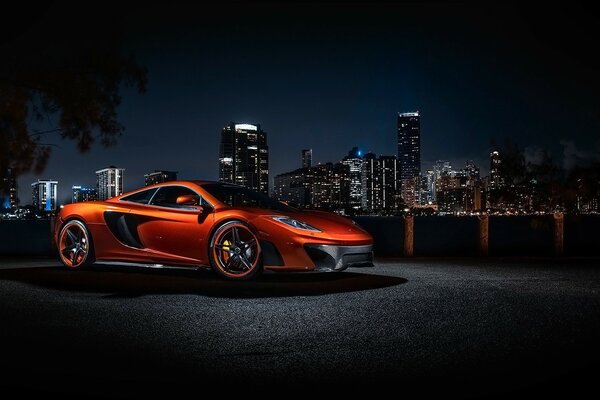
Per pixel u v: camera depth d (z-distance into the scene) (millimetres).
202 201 7289
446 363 3504
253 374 3285
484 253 11852
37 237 12234
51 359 3559
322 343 3969
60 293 5949
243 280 6895
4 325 4461
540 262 10359
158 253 7316
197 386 3088
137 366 3428
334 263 6625
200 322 4598
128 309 5102
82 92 9984
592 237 12258
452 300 5680
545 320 4734
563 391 3021
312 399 2906
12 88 9656
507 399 2912
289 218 6758
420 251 12141
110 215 7668
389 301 5598
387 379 3207
